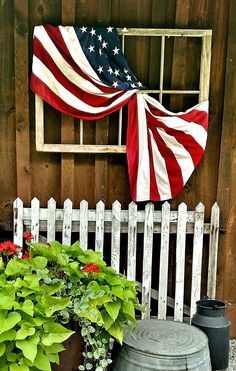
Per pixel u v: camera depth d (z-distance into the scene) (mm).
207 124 3590
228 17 3545
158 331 2736
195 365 2492
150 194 3598
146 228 3564
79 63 3424
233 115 3645
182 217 3566
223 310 3160
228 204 3732
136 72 3566
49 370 2219
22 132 3549
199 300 3416
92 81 3455
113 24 3508
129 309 2520
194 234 3611
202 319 3131
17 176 3596
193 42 3559
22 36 3441
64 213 3500
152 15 3500
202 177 3732
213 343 3092
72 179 3623
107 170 3654
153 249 3752
